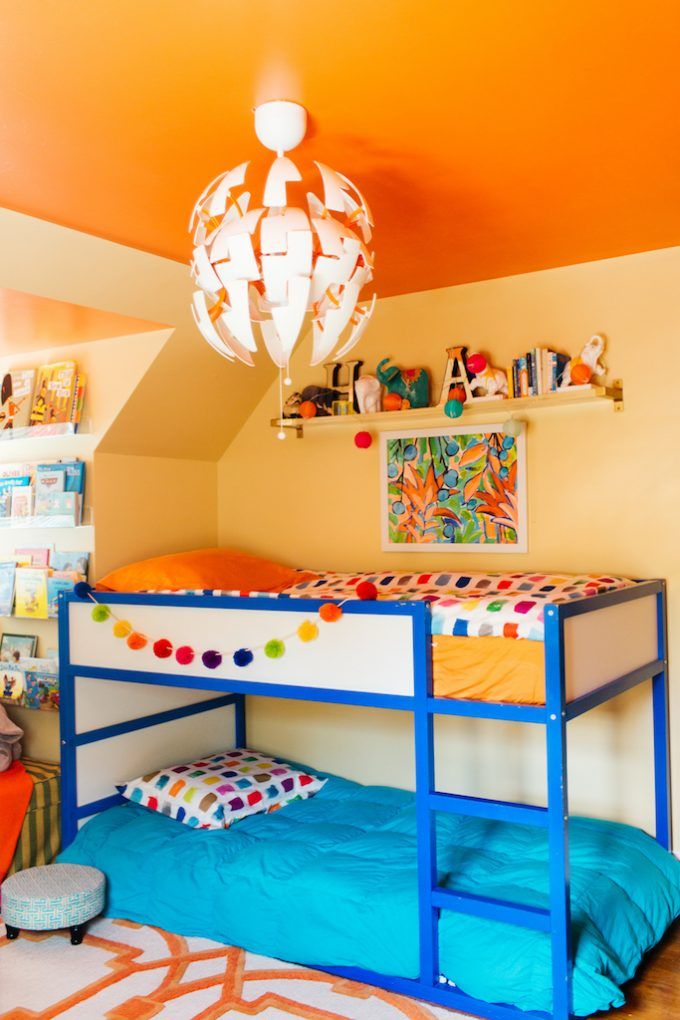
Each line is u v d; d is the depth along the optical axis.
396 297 3.75
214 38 1.71
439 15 1.64
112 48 1.74
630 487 3.24
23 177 2.39
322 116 2.06
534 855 2.86
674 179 2.50
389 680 2.61
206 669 3.03
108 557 3.73
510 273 3.44
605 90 1.97
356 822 3.26
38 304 3.07
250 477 4.19
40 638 3.91
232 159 2.29
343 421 3.77
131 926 2.98
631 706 3.22
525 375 3.32
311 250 1.90
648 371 3.21
